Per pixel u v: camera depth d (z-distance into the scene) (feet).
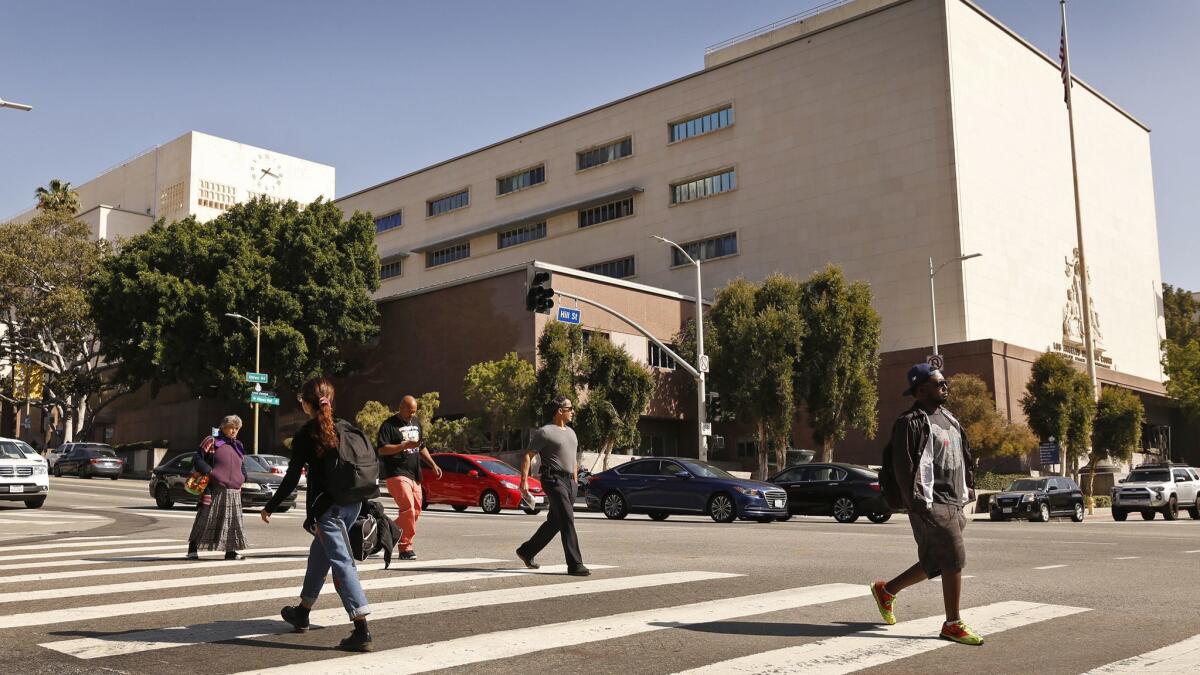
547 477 33.12
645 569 34.99
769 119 191.31
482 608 25.46
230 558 38.27
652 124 209.56
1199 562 40.78
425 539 48.88
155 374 171.32
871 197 176.04
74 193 240.94
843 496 77.10
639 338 160.35
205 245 168.55
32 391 228.02
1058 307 193.16
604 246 213.25
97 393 222.69
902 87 174.70
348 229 179.22
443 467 88.94
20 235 189.98
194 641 20.77
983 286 169.48
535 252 225.76
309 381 20.98
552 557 39.32
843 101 181.78
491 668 18.53
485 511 85.25
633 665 18.95
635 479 76.64
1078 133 213.46
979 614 25.59
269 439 196.85
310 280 169.99
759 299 132.77
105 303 171.22
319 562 21.29
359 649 19.84
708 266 195.83
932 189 169.17
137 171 329.31
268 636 21.39
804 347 127.75
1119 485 105.40
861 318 128.06
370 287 181.16
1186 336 285.23
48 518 66.23
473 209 241.35
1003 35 187.93
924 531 21.59
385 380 175.73
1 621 23.13
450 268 242.78
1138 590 30.94
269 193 327.26
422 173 254.27
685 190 203.10
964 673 18.65
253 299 165.89
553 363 131.03
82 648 19.99
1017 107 189.47
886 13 178.19
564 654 19.86
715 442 102.37
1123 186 232.73
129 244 175.01
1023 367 164.25
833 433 127.13
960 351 159.84
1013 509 92.38
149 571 33.53
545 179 227.61
